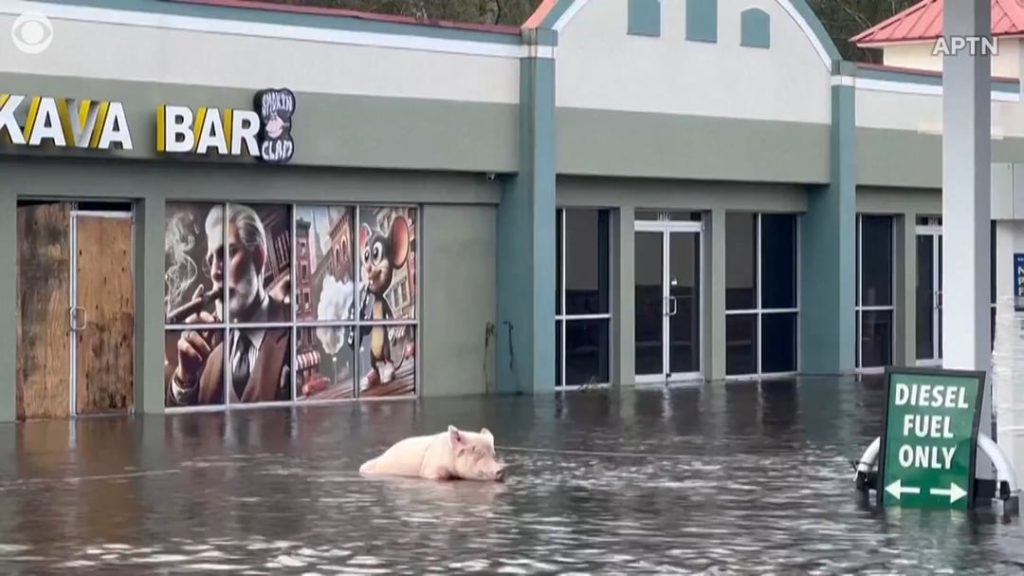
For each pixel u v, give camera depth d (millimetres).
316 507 15227
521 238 28047
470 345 28172
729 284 32500
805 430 22422
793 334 33688
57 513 14867
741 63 31312
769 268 33219
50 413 23547
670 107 30062
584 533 13773
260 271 25656
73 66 22906
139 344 24234
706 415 24609
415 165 26703
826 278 33281
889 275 35562
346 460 18938
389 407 25781
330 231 26516
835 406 26188
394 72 26391
